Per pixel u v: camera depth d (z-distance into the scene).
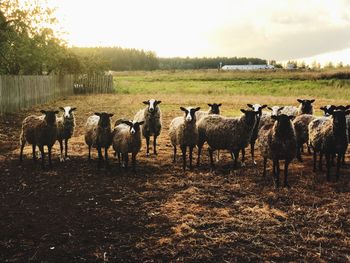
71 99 36.16
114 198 9.27
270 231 7.40
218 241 7.00
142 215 8.22
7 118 21.83
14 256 6.52
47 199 9.20
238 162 12.70
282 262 6.31
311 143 11.09
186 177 10.97
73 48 45.09
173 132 12.15
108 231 7.46
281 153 9.85
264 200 9.09
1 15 24.42
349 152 13.98
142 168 11.95
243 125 11.16
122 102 32.94
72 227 7.63
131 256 6.50
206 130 11.80
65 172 11.47
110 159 13.09
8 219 8.00
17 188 9.98
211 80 68.44
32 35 27.08
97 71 49.31
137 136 10.99
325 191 9.66
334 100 33.62
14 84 25.06
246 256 6.50
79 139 16.48
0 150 14.34
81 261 6.37
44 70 41.56
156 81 69.19
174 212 8.35
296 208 8.55
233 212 8.37
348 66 90.81
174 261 6.36
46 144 11.70
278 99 35.06
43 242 7.01
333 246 6.82
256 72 79.69
